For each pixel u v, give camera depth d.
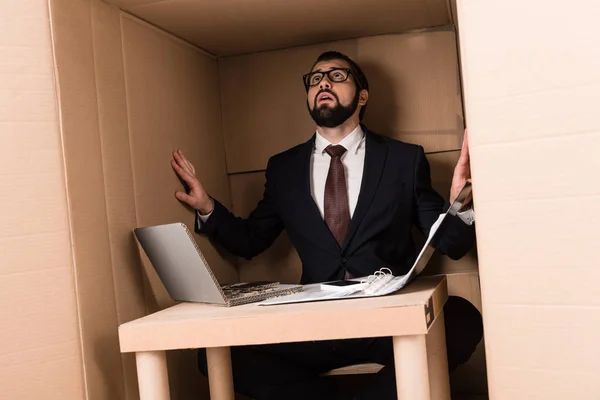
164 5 2.02
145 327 1.52
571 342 1.35
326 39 2.60
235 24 2.29
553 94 1.35
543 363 1.38
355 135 2.32
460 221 1.99
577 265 1.34
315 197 2.31
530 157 1.37
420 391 1.41
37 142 1.62
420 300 1.46
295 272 2.67
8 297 1.57
